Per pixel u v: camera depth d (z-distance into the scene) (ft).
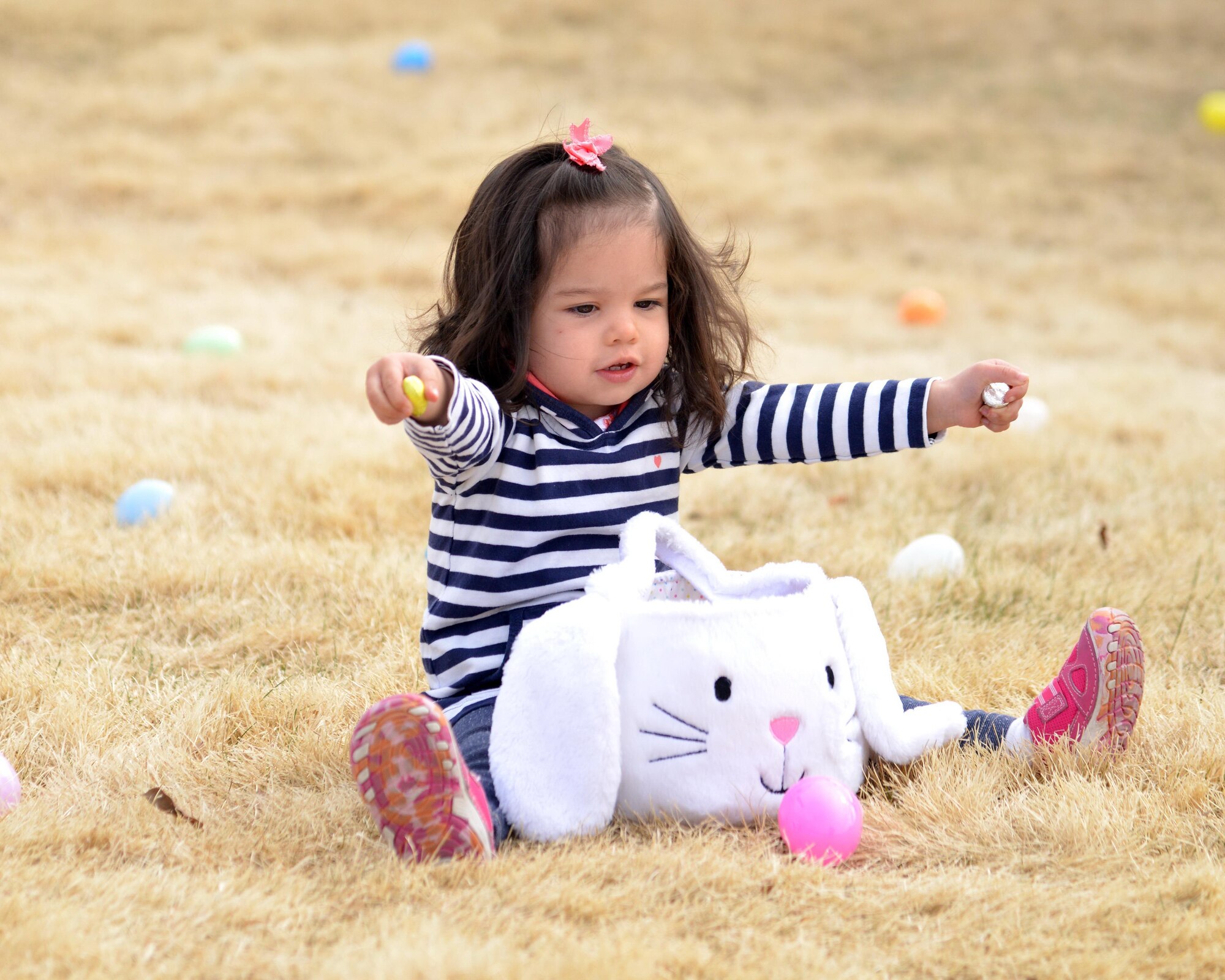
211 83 80.84
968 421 14.78
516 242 14.17
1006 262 62.90
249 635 18.98
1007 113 82.69
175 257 55.67
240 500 24.88
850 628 13.89
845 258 62.64
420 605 19.84
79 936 10.61
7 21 86.38
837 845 12.42
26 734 15.03
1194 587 21.33
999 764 14.23
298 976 10.38
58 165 67.31
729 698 12.80
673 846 12.46
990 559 23.12
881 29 94.53
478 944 10.56
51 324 41.24
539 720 12.83
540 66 86.12
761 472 28.99
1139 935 11.23
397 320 46.73
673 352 15.15
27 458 26.73
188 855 12.37
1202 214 69.97
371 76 82.79
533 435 14.06
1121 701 13.96
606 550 14.29
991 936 11.16
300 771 14.47
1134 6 98.12
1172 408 36.91
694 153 73.26
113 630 19.35
